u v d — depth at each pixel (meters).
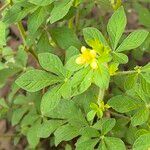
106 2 0.27
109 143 0.21
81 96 0.24
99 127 0.22
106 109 0.23
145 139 0.19
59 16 0.20
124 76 0.25
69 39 0.25
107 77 0.17
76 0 0.23
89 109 0.23
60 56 0.28
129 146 0.25
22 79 0.20
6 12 0.22
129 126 0.24
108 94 0.26
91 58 0.17
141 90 0.21
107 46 0.18
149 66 0.20
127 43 0.19
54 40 0.25
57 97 0.20
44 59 0.21
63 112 0.23
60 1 0.21
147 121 0.22
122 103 0.21
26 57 0.28
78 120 0.23
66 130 0.23
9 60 0.28
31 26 0.23
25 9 0.22
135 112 0.23
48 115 0.24
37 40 0.27
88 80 0.17
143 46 0.27
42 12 0.23
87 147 0.21
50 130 0.24
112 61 0.19
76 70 0.18
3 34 0.20
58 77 0.20
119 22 0.20
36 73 0.20
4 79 0.28
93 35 0.19
